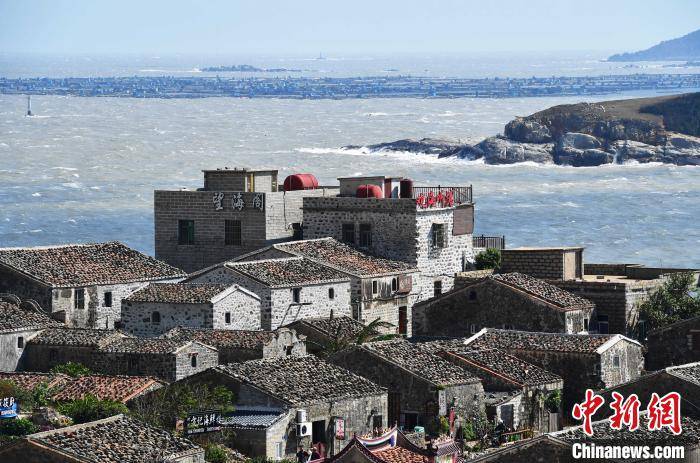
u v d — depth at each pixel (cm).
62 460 18338
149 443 19112
